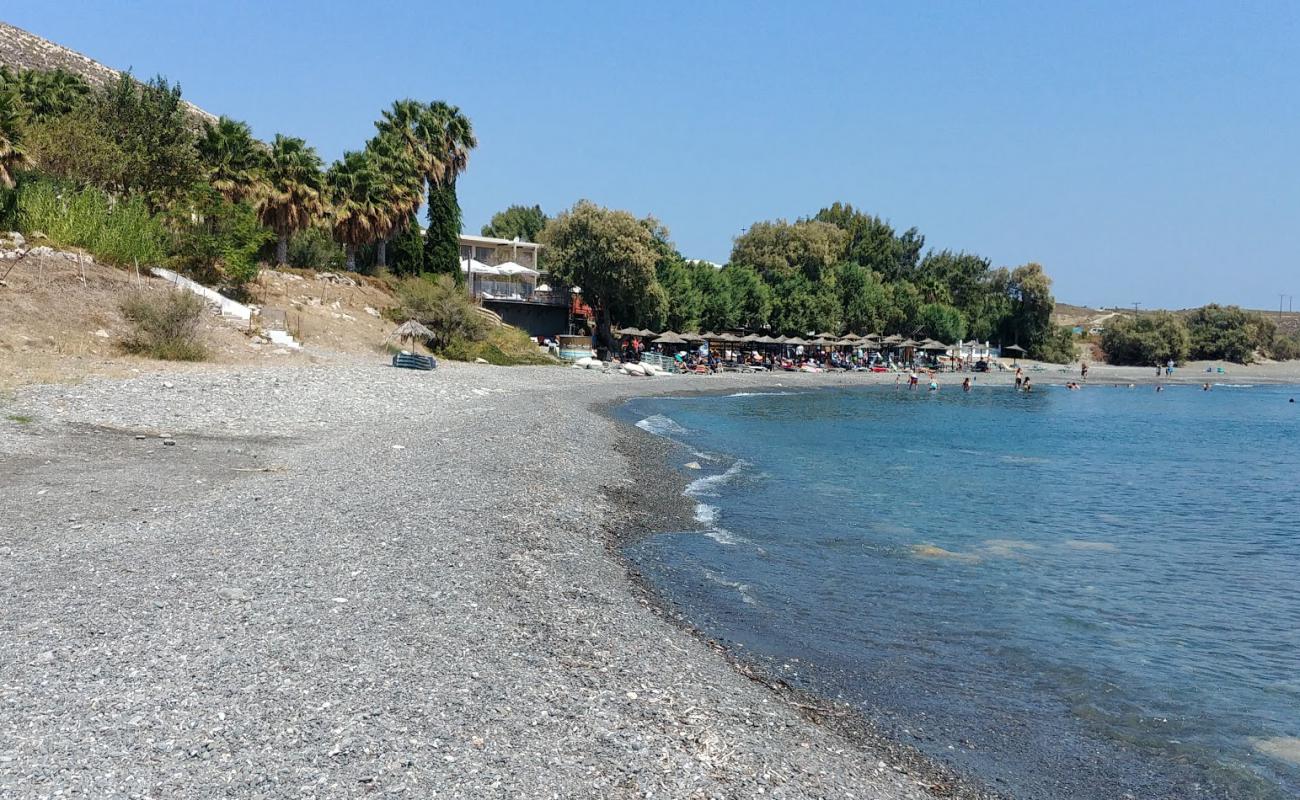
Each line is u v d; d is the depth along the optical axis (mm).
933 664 9984
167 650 7723
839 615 11633
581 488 19156
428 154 62719
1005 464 29859
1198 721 8742
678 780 6234
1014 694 9234
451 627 9016
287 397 28375
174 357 32781
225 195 48531
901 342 102438
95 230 38656
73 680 6977
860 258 128875
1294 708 9156
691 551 14797
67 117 45219
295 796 5473
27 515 12570
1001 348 123938
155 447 19125
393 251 61906
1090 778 7398
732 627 10773
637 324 78250
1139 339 134000
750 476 24016
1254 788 7363
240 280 45125
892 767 7234
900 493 22531
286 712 6629
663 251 89438
